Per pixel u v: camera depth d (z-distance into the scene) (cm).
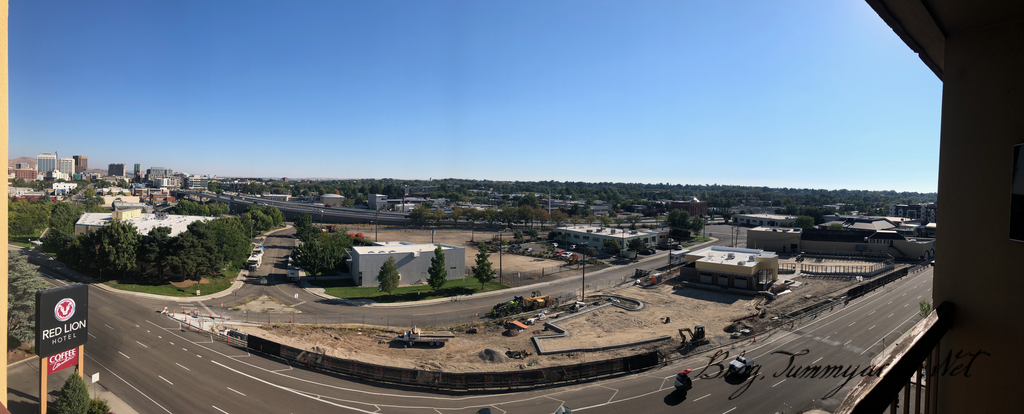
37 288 3219
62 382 2839
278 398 2778
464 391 2953
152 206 15588
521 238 10500
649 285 6262
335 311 4878
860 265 7675
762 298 5478
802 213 15375
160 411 2581
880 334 3975
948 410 442
